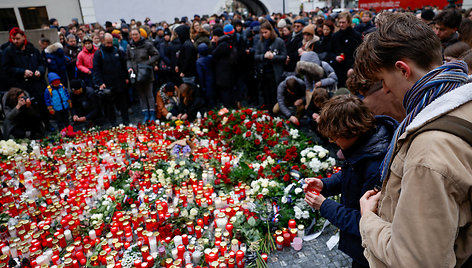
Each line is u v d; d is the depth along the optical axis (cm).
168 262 240
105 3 1477
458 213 83
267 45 611
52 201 337
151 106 659
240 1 1945
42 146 503
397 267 89
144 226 300
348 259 252
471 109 87
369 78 113
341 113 155
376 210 122
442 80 92
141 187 357
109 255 253
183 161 385
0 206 331
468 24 343
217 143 455
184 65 675
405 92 104
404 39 97
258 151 423
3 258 244
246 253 257
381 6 1439
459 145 82
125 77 630
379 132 157
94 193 350
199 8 1683
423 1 1244
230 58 646
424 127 90
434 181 81
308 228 278
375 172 150
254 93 756
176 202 320
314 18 1037
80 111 647
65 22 1442
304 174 337
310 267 246
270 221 284
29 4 1362
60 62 699
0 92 613
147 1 1560
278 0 1838
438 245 81
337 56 556
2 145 465
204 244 262
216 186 350
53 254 264
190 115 595
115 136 525
